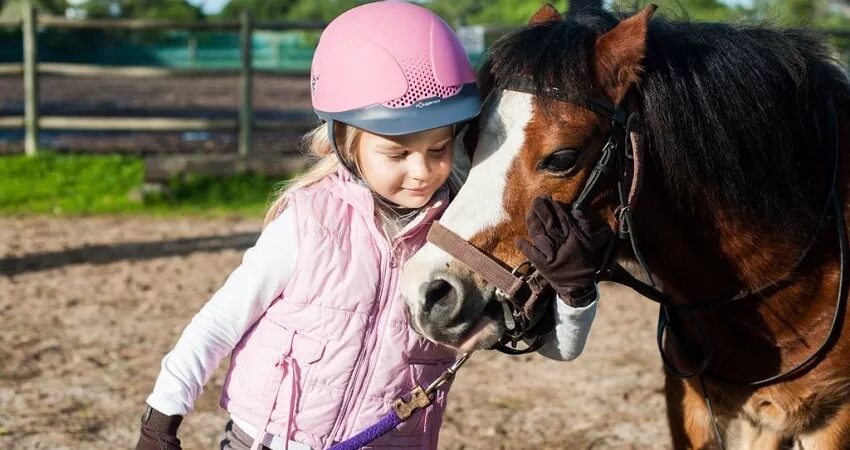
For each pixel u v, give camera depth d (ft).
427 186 6.97
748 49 7.76
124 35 97.25
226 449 7.34
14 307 19.26
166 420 6.86
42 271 22.15
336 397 7.14
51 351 16.72
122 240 25.50
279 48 95.61
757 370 8.19
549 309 7.25
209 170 31.17
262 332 7.19
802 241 7.88
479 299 6.93
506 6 84.89
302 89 76.59
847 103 8.53
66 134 43.55
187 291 20.74
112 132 44.83
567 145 6.93
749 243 7.82
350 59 6.83
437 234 6.95
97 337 17.54
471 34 33.19
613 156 7.11
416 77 6.73
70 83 76.28
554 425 13.99
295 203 7.16
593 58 7.15
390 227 7.26
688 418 8.76
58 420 13.78
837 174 8.20
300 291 7.07
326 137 7.40
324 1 131.64
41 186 31.19
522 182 6.95
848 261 7.91
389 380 7.23
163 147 38.91
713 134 7.44
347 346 7.10
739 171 7.55
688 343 8.45
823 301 7.98
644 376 16.07
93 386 15.15
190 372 6.94
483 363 16.72
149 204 30.19
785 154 7.73
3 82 74.49
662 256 7.91
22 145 38.22
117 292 20.54
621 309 20.31
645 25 7.04
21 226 26.99
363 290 7.11
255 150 37.91
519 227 6.95
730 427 8.66
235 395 7.27
